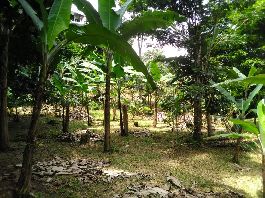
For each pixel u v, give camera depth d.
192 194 5.95
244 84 7.68
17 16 6.23
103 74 11.43
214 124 14.80
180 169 7.60
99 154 8.70
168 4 10.69
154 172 7.26
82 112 17.38
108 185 6.16
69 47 10.43
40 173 6.52
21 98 12.74
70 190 5.79
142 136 11.74
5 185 5.50
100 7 4.99
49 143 9.83
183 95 10.71
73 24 4.79
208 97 10.21
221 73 10.05
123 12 5.91
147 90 14.28
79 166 7.36
